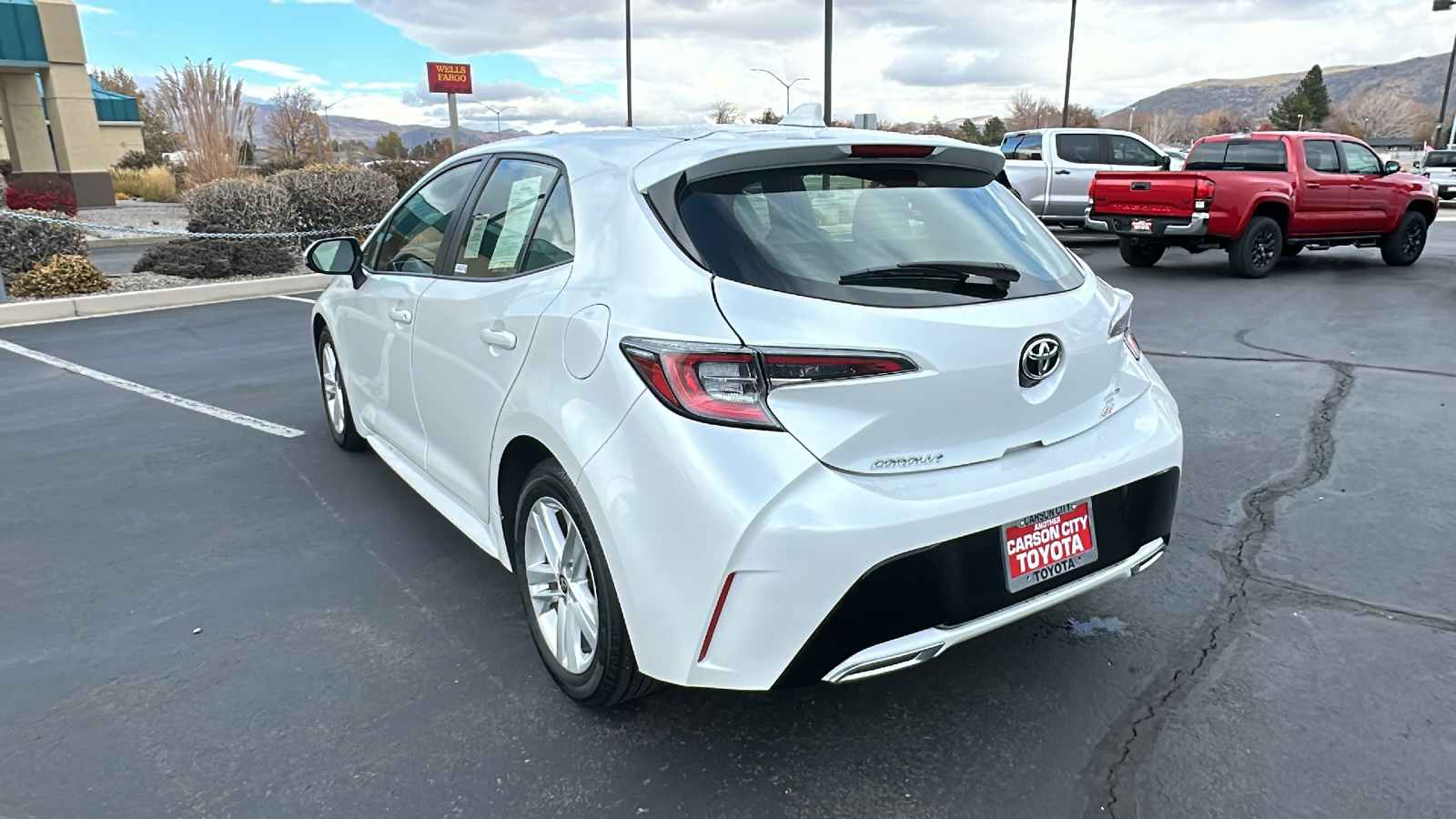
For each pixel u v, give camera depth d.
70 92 23.67
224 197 13.20
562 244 2.74
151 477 4.74
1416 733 2.55
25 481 4.69
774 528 2.08
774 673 2.17
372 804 2.34
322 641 3.13
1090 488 2.47
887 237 2.43
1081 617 3.22
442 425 3.39
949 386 2.24
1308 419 5.38
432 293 3.41
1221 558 3.64
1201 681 2.83
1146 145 15.52
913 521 2.16
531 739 2.60
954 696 2.78
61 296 10.42
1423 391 5.88
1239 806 2.30
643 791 2.39
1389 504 4.12
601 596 2.44
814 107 3.30
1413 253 12.48
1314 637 3.05
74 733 2.64
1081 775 2.42
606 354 2.35
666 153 2.58
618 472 2.28
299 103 33.88
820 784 2.40
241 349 8.08
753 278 2.22
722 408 2.13
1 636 3.18
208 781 2.44
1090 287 2.71
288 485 4.60
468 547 3.86
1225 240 11.34
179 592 3.48
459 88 21.73
